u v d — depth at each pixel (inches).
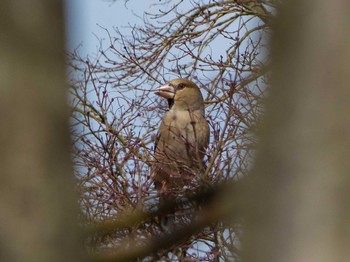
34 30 258.4
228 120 699.4
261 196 243.6
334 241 233.8
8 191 252.4
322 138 239.5
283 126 243.3
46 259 251.8
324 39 241.1
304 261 234.1
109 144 728.3
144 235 542.9
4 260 249.8
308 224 236.4
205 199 362.3
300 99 242.2
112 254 374.9
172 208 378.6
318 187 237.9
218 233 659.4
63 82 261.3
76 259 255.8
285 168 241.4
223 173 657.6
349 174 236.7
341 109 239.0
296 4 244.2
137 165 704.4
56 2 261.0
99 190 687.1
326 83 240.5
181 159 762.2
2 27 257.8
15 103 255.8
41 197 254.4
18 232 251.4
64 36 262.2
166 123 899.4
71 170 260.7
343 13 240.5
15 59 257.0
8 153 253.8
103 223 417.1
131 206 658.2
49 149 257.0
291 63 243.9
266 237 239.9
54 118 258.7
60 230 255.1
